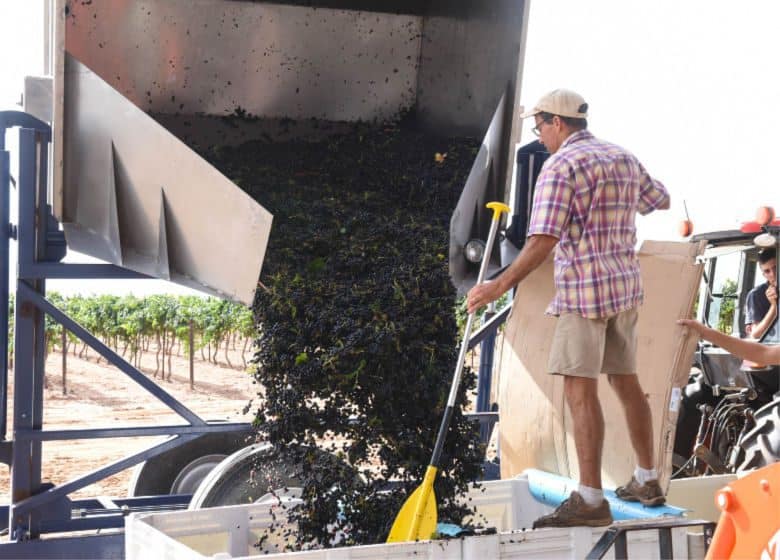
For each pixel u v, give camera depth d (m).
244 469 4.48
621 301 3.43
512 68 4.45
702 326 3.78
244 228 3.67
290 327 3.74
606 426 4.12
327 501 3.60
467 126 5.12
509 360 4.57
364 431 3.65
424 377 3.68
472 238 4.32
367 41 5.59
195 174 3.73
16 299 4.27
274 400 3.70
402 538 3.24
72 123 3.88
